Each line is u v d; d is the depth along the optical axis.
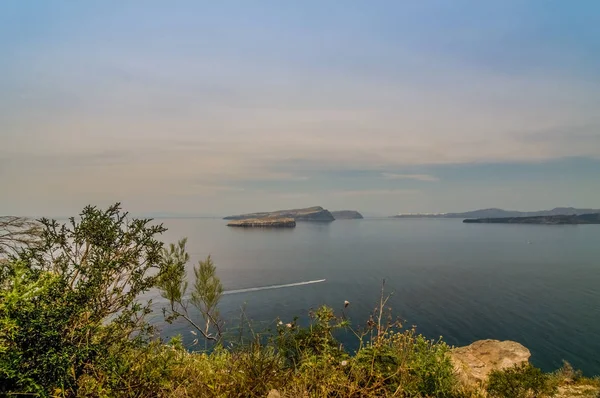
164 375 2.81
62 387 2.07
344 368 3.53
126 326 2.62
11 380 1.98
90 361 2.36
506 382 4.45
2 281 2.15
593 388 6.76
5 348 1.84
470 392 4.16
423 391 3.38
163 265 2.86
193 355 3.67
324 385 3.18
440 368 3.52
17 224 5.03
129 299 2.58
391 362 3.57
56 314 2.08
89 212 2.58
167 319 3.68
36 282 2.04
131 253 2.63
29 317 1.98
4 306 1.89
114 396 2.41
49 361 1.98
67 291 2.25
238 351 3.61
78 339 2.36
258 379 3.18
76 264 2.42
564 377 7.82
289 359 3.89
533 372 4.57
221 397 2.90
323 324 4.16
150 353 2.88
